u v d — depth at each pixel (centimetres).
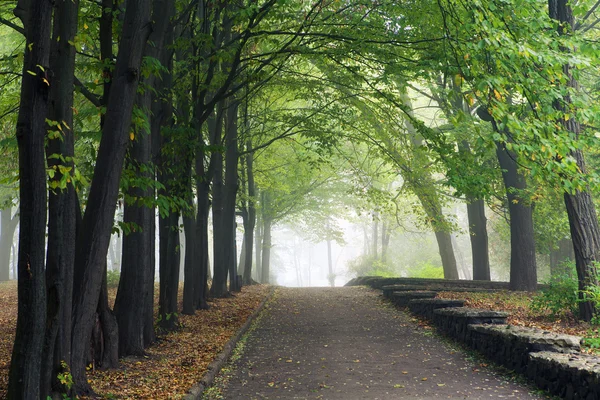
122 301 1117
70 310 741
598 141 1177
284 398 819
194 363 1035
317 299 2409
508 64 1062
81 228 792
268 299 2423
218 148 1318
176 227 1445
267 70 1886
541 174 1120
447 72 1148
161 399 770
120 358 1077
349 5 1501
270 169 3095
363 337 1382
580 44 1146
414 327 1519
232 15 1376
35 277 564
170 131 1258
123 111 779
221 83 1554
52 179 700
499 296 1936
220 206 2316
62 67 721
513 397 785
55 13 734
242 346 1291
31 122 555
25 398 561
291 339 1377
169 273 1442
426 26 1394
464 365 1028
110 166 779
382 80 1545
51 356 688
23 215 560
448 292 2094
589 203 1372
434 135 1480
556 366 774
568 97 1349
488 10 1011
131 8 782
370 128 2023
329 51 1466
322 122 1983
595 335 1097
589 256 1352
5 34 2006
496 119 997
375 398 802
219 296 2319
